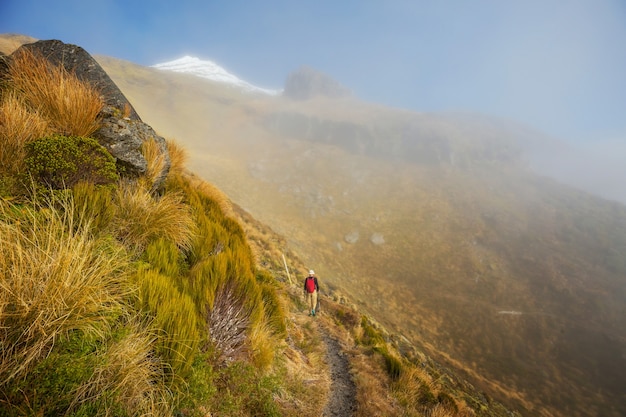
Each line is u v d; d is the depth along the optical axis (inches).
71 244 61.8
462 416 227.5
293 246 1642.5
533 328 1376.7
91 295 61.1
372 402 173.8
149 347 72.6
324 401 154.3
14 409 45.1
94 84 206.1
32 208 85.2
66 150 116.3
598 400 997.2
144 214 131.0
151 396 63.9
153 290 85.0
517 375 1040.2
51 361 50.0
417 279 1700.3
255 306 134.6
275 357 152.5
